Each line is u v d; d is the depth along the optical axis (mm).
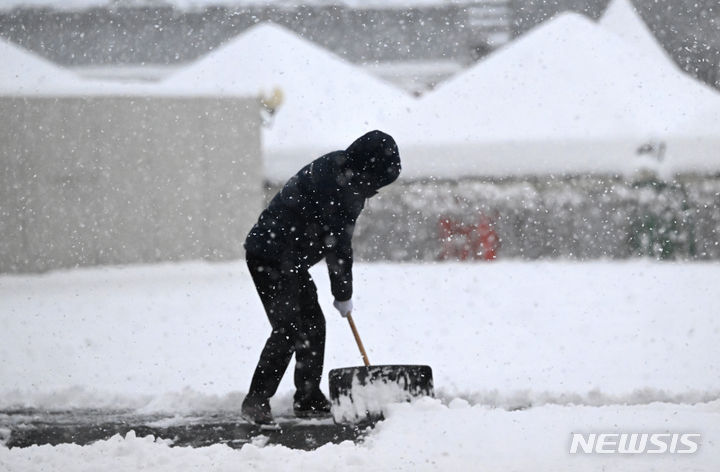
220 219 56625
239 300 40250
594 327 31391
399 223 61844
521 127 62156
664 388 21594
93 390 22688
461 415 18688
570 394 21016
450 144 62188
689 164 59125
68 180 53562
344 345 28500
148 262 55250
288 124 66625
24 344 29953
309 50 75750
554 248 60938
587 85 63531
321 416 20453
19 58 61562
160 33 149500
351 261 19656
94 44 148375
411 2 149000
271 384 19484
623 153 60219
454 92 65438
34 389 23016
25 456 16781
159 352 28156
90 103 54188
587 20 68875
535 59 65812
